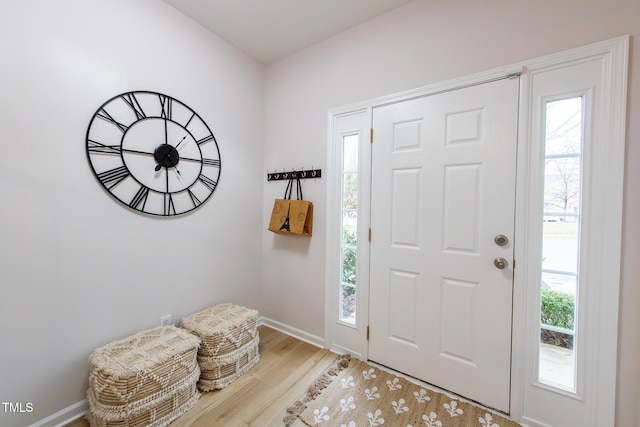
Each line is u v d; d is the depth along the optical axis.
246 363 1.81
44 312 1.32
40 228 1.30
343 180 2.05
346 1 1.70
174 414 1.41
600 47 1.20
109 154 1.51
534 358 1.38
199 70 1.95
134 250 1.65
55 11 1.31
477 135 1.50
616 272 1.19
